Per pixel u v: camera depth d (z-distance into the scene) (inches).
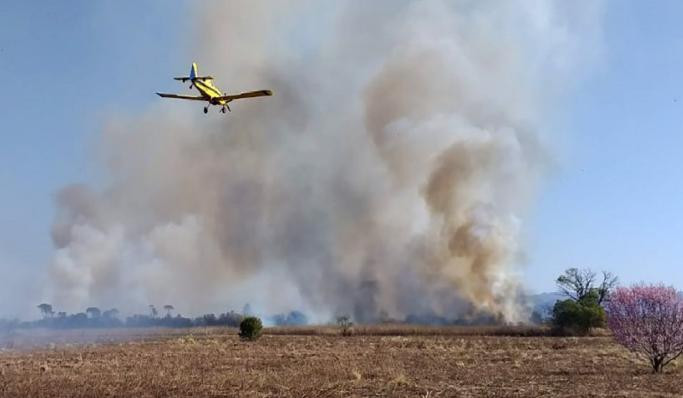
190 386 986.7
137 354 1723.7
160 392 918.4
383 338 2486.5
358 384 995.9
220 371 1241.4
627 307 1188.5
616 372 1162.6
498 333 2672.2
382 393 903.1
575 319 2544.3
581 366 1284.4
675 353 1300.4
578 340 2171.5
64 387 964.6
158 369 1274.6
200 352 1800.0
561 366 1289.4
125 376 1119.6
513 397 845.2
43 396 869.2
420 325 3107.8
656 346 1162.6
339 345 2078.0
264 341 2364.7
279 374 1155.9
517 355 1582.2
